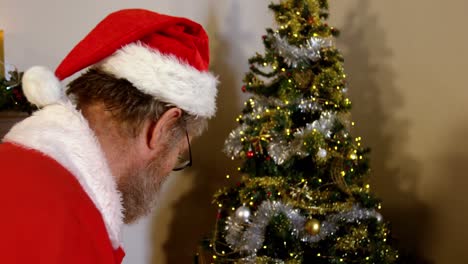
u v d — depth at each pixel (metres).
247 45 2.39
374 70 2.19
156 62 0.81
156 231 2.27
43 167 0.67
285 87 1.65
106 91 0.78
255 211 1.63
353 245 1.62
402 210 2.06
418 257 1.97
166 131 0.84
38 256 0.58
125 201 0.83
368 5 2.21
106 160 0.78
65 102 0.79
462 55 1.73
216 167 2.36
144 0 2.17
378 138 2.19
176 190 2.29
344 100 1.71
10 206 0.60
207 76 0.90
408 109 2.00
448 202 1.81
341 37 2.39
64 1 2.07
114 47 0.82
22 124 0.75
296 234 1.63
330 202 1.68
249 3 2.38
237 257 1.72
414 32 1.96
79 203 0.66
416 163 1.97
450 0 1.78
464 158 1.73
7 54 2.02
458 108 1.75
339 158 1.66
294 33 1.65
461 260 1.76
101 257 0.67
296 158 1.69
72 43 2.10
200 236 2.35
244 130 1.71
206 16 2.28
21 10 2.03
